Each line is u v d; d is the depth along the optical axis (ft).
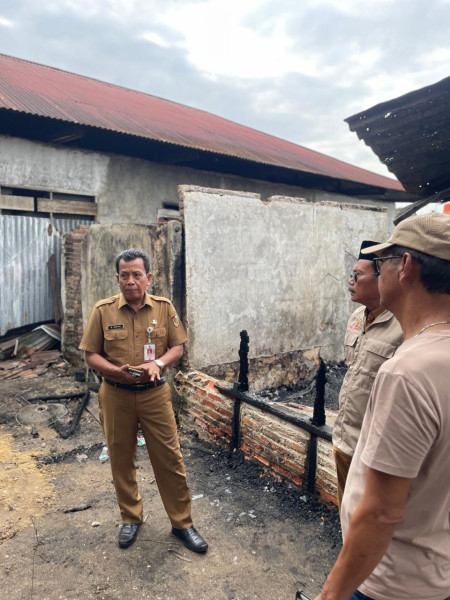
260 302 17.54
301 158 41.96
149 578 8.00
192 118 42.01
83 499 10.58
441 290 3.44
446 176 10.43
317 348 20.35
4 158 22.47
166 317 9.00
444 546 3.57
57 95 27.99
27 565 8.27
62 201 24.91
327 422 11.99
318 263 19.81
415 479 3.35
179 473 8.83
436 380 3.15
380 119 8.84
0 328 22.45
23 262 23.03
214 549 8.82
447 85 7.67
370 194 47.06
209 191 15.51
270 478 11.42
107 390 8.61
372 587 3.73
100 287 18.97
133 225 16.67
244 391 12.46
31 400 17.22
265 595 7.68
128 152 27.76
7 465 12.18
